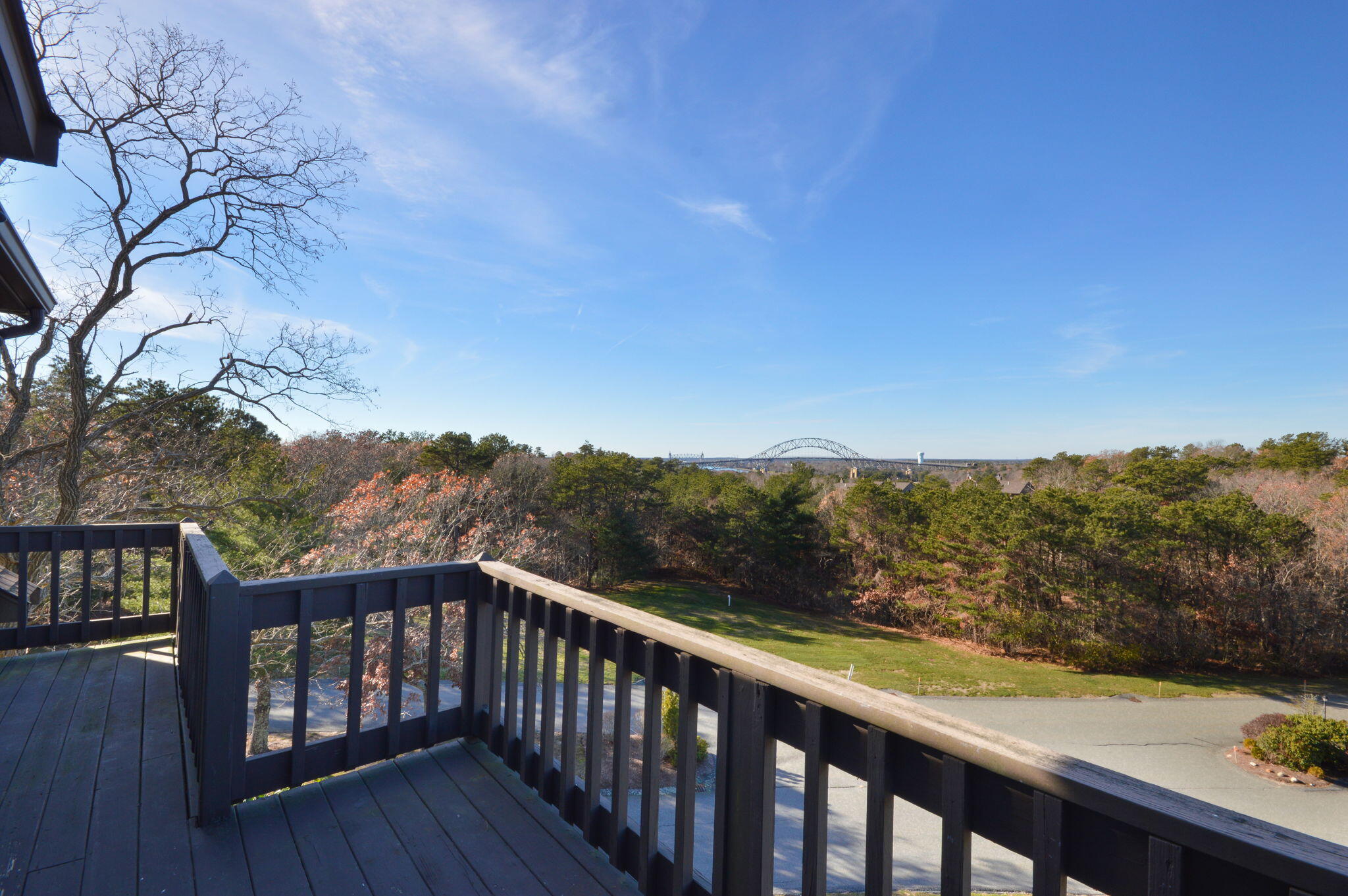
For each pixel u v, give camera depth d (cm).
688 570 3662
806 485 3450
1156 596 2269
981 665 2227
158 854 177
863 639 2555
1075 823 88
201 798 191
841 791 941
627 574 3116
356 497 1224
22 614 338
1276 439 3969
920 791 107
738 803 138
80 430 906
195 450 1178
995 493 2595
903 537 2925
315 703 1024
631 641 176
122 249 910
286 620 207
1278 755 1470
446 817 199
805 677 124
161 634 389
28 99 225
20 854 174
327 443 2280
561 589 205
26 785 212
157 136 919
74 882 163
